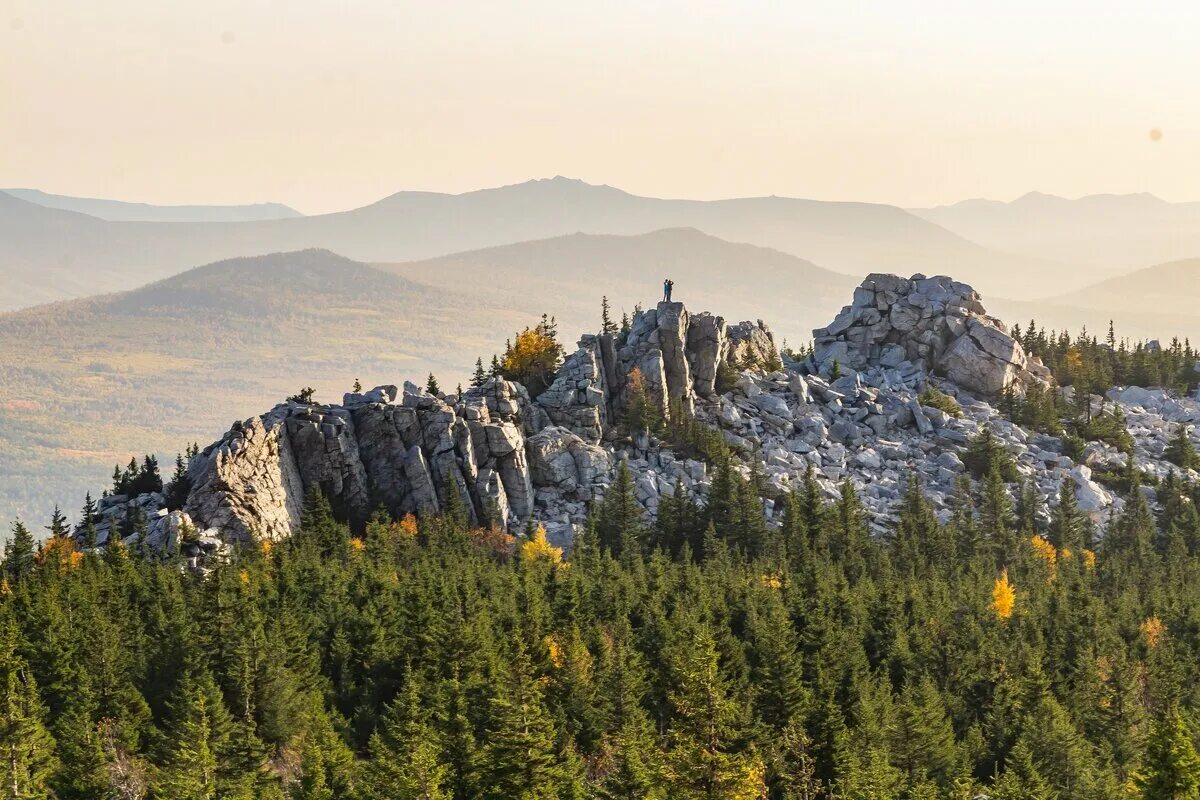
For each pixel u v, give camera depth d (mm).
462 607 148750
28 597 147375
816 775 118750
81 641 137500
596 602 159000
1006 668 144625
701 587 163500
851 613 160000
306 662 138000
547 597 160875
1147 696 148750
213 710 120438
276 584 160500
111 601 153375
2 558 184625
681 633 142375
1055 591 175625
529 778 105938
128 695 129250
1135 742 134000
